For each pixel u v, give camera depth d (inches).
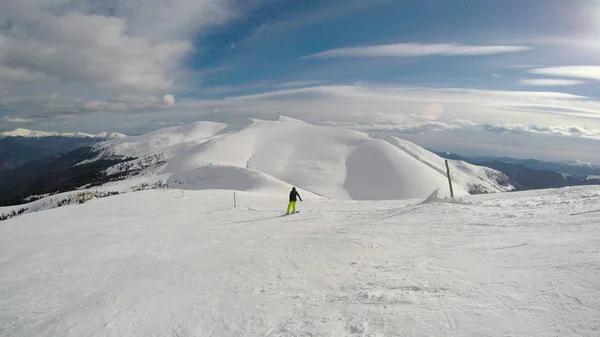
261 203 1046.4
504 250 278.7
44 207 3299.7
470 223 437.1
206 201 1116.5
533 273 208.5
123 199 1162.0
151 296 288.4
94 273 373.1
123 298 288.7
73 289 323.9
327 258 355.6
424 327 164.6
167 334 215.3
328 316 205.3
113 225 713.6
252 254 407.5
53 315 263.7
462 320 164.6
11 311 277.7
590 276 185.2
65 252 478.6
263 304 246.7
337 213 726.5
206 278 327.0
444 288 211.0
